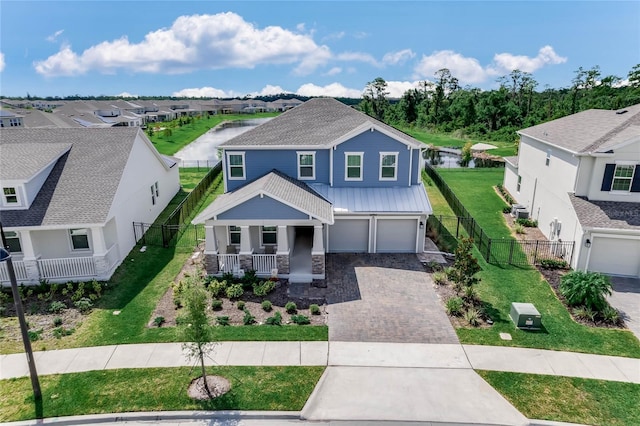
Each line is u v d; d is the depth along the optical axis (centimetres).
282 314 1755
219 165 4472
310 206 2081
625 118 2397
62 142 2486
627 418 1211
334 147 2419
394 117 11838
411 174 2475
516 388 1330
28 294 1883
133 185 2494
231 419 1204
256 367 1416
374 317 1739
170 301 1853
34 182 2083
